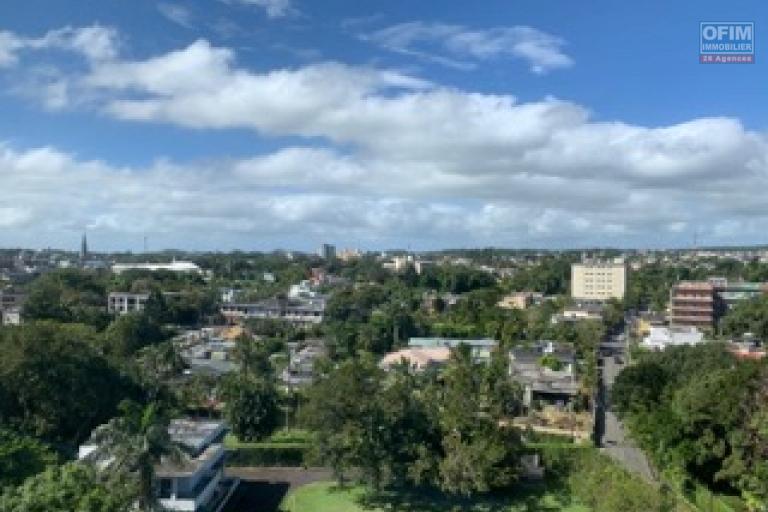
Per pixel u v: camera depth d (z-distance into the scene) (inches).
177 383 4840.1
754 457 2822.3
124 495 1983.3
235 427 3882.9
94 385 3548.2
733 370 3336.6
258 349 6063.0
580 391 4975.4
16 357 3294.8
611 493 2650.1
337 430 3078.2
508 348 6530.5
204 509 2746.1
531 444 3703.3
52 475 1820.9
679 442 3152.1
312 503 3078.2
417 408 3203.7
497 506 3090.6
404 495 3174.2
